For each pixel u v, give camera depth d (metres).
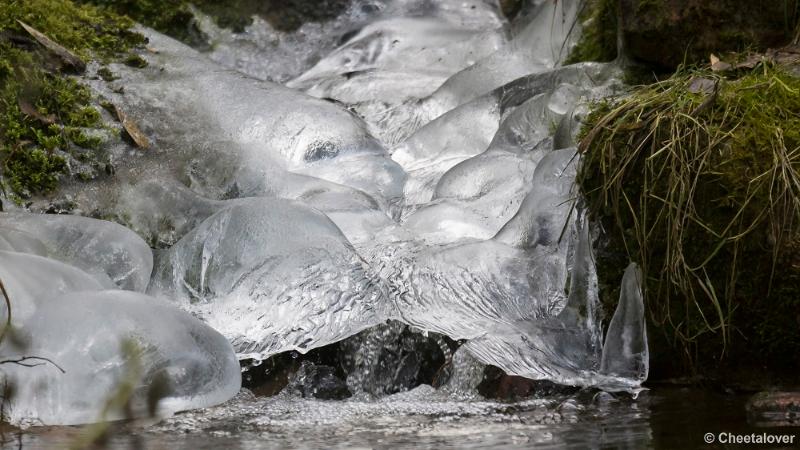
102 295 6.88
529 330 7.57
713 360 7.34
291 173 9.18
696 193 7.29
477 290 7.75
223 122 9.69
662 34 9.38
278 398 7.30
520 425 6.37
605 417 6.54
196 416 6.61
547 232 7.92
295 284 7.66
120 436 6.15
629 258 7.55
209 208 8.69
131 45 10.52
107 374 6.52
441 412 6.80
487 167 9.07
